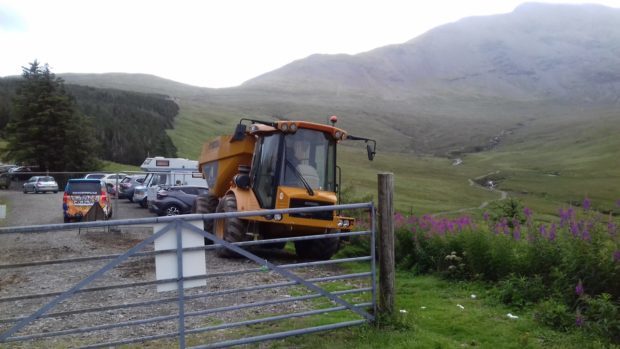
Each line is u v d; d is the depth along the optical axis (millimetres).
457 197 86750
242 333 6930
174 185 28594
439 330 7125
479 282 9523
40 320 7836
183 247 5910
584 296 7145
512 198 12938
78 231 20094
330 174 14023
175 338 6848
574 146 169750
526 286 8297
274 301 6469
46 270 12102
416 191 92938
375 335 6574
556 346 6375
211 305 8625
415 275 10961
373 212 7090
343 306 6938
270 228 13914
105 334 7090
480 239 9812
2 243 16906
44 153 65000
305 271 12047
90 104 93250
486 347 6477
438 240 10945
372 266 7082
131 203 36344
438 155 181625
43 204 35188
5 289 10062
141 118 106688
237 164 16234
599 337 6562
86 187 24844
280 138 13586
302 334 6645
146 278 10930
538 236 8945
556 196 89812
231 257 13820
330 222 13328
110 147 78750
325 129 13922
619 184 105562
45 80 66562
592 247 7719
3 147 72688
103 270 5605
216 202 17391
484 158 165875
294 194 13094
